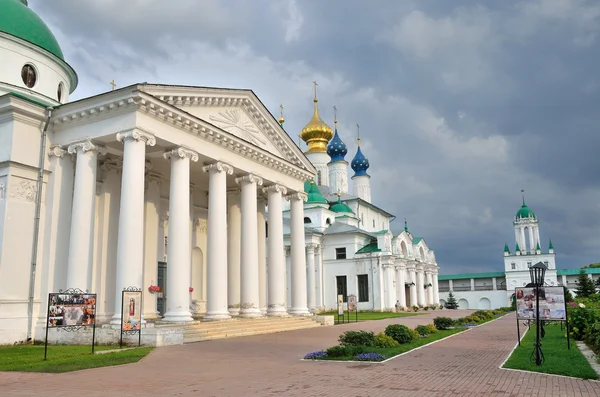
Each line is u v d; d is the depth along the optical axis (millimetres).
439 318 31000
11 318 21703
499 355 16609
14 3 30609
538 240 108875
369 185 80250
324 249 64750
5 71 28547
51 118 24250
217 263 26672
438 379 11703
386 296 61125
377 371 13031
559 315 17266
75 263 22359
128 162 22266
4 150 22938
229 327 24953
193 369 13672
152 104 23156
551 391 10062
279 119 55938
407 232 71688
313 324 32250
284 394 10031
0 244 21938
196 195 35906
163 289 31750
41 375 12672
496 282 111688
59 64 31516
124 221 21688
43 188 23859
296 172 35344
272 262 32812
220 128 27438
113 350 18125
